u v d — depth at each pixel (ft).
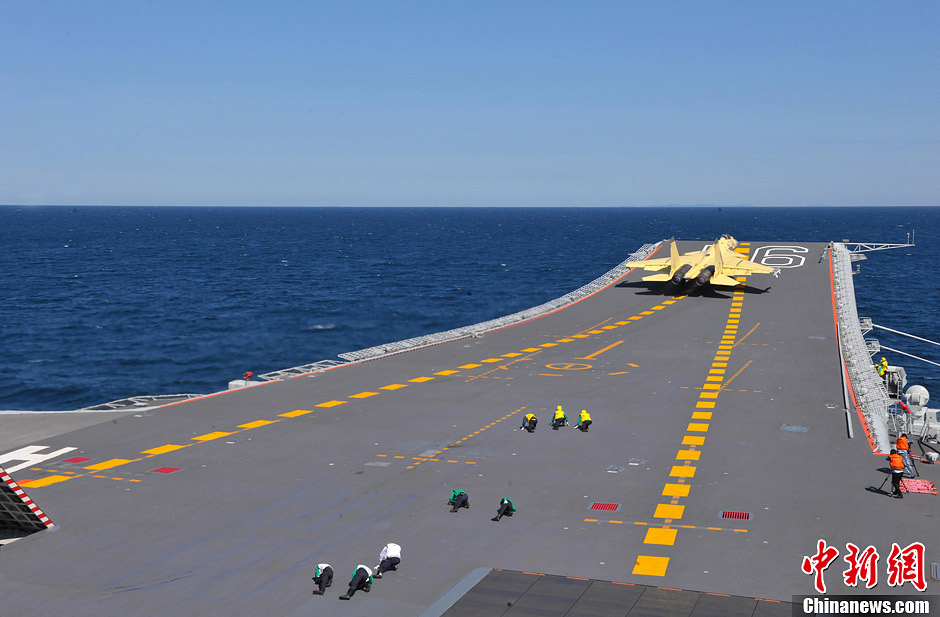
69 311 373.40
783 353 190.19
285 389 157.07
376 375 170.09
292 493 98.32
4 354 279.69
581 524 88.53
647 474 105.70
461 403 145.18
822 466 108.99
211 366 264.93
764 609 68.59
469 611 68.08
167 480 103.09
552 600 70.28
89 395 230.07
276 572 76.43
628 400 147.43
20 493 83.41
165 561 78.84
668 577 75.15
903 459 101.81
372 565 78.07
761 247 375.45
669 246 380.17
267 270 571.69
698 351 193.77
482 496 97.50
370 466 109.09
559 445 119.03
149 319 352.28
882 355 290.35
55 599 70.79
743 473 106.01
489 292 444.96
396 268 586.45
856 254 367.45
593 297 280.31
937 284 470.80
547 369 175.42
